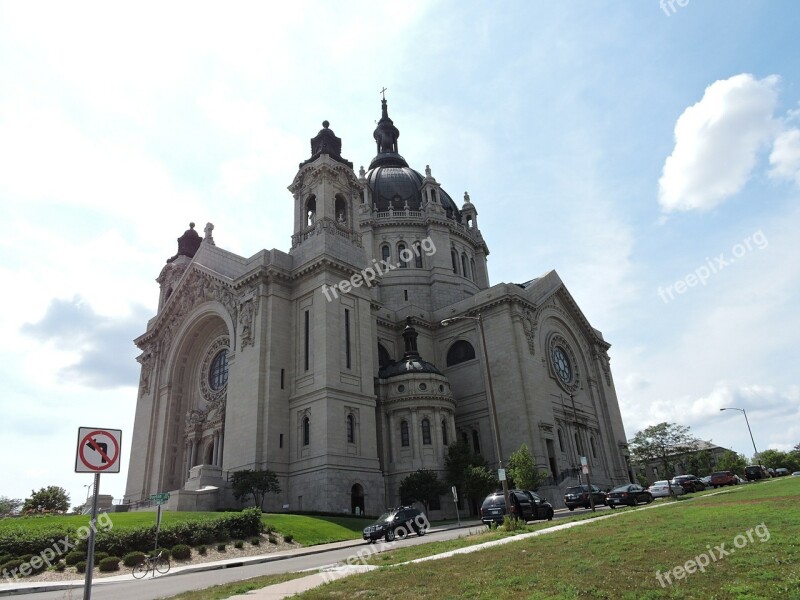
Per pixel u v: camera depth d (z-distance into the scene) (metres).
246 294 60.25
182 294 71.31
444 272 86.00
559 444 67.94
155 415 70.25
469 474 54.19
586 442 73.62
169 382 70.31
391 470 57.16
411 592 13.44
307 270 57.88
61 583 23.34
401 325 74.31
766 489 40.00
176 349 70.88
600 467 75.56
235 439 54.69
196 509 48.00
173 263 81.44
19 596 20.70
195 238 85.69
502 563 16.50
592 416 78.44
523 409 63.84
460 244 91.94
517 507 32.56
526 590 12.85
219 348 68.44
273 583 17.19
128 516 40.28
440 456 58.06
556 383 72.19
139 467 69.25
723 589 11.79
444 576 15.17
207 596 15.60
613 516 30.42
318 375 53.62
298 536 36.84
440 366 74.56
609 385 85.81
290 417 54.97
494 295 70.12
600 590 12.44
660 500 46.84
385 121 108.25
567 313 81.50
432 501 55.94
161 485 65.62
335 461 50.50
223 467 54.97
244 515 35.06
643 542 18.45
